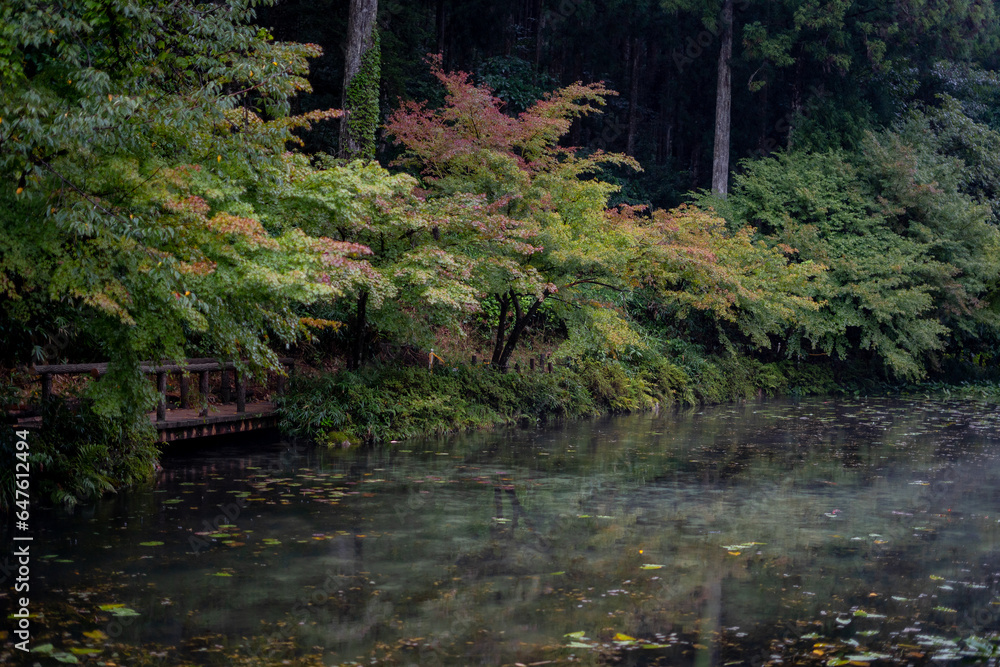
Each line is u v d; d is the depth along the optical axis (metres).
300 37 19.53
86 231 6.93
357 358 14.66
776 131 31.50
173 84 8.38
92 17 7.43
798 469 11.72
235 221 8.26
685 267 17.27
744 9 26.80
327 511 8.77
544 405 16.88
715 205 25.14
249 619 5.75
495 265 14.38
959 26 30.97
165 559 7.04
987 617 5.95
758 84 27.25
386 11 20.95
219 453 12.02
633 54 31.36
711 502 9.55
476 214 13.30
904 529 8.42
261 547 7.44
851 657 5.24
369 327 15.73
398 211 12.72
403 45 20.70
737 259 21.23
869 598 6.32
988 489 10.48
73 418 9.26
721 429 15.87
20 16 6.98
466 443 13.55
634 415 18.03
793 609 6.06
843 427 16.39
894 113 30.61
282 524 8.22
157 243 7.94
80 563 6.89
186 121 7.65
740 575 6.84
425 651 5.27
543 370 17.84
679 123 31.55
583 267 15.98
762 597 6.32
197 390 13.86
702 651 5.30
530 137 16.80
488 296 19.19
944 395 24.17
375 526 8.23
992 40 35.06
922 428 16.42
